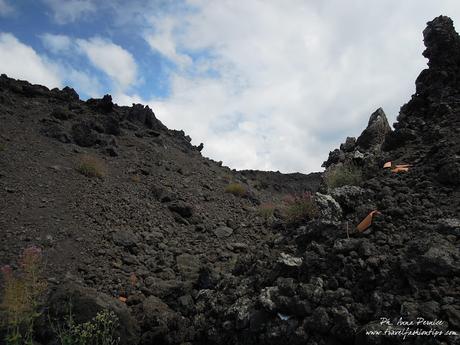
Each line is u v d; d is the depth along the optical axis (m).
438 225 5.49
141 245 9.61
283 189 30.73
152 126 24.84
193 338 6.17
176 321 6.28
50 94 21.61
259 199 18.98
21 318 4.48
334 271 5.56
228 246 10.45
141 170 15.94
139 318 6.42
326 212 7.08
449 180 6.68
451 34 11.00
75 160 14.14
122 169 15.55
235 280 6.96
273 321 5.34
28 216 8.92
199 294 7.16
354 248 5.66
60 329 5.29
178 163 19.91
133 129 22.12
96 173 13.33
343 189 7.66
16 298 4.41
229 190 17.94
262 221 13.43
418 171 7.55
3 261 7.08
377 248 5.56
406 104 11.04
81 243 8.65
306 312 5.09
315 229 6.83
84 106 21.78
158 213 12.17
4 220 8.41
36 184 10.81
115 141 17.92
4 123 15.37
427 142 8.73
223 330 5.92
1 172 10.70
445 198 6.35
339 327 4.68
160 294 7.14
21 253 7.46
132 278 7.83
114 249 8.95
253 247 9.78
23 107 18.48
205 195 15.84
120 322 5.88
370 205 6.82
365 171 8.90
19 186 10.27
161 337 6.10
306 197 9.37
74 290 5.96
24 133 15.02
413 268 4.72
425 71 11.09
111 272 7.98
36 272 5.95
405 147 9.16
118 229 9.86
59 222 9.16
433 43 11.10
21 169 11.45
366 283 5.08
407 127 9.84
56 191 10.87
